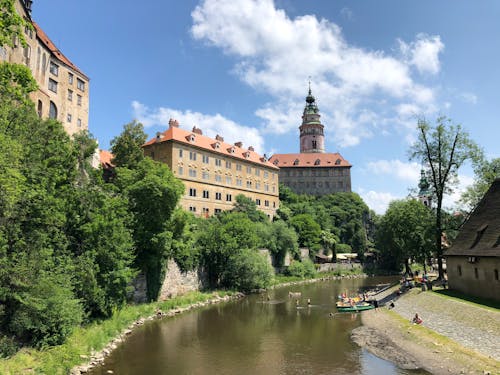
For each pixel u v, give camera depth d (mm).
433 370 22234
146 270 41281
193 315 40156
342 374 22516
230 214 70312
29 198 23422
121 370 23062
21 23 20688
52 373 19812
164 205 40875
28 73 24609
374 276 91062
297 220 98625
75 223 30125
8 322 21312
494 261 32125
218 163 83812
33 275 22203
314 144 158375
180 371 23125
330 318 39031
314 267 86625
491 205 38156
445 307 33062
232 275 54938
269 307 45562
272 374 22688
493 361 21625
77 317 24922
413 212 57000
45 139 29516
